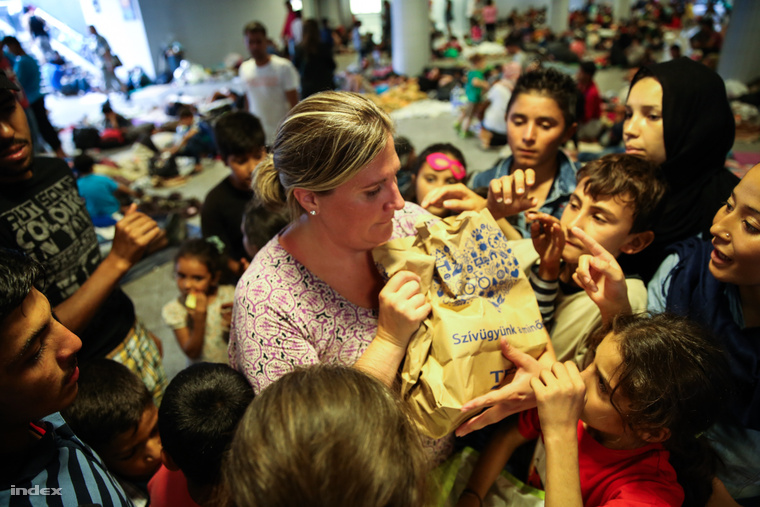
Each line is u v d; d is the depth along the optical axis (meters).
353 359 1.00
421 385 0.93
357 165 0.79
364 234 0.90
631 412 0.89
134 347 1.73
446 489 1.14
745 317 1.06
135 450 1.26
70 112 9.51
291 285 0.98
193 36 12.80
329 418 0.58
